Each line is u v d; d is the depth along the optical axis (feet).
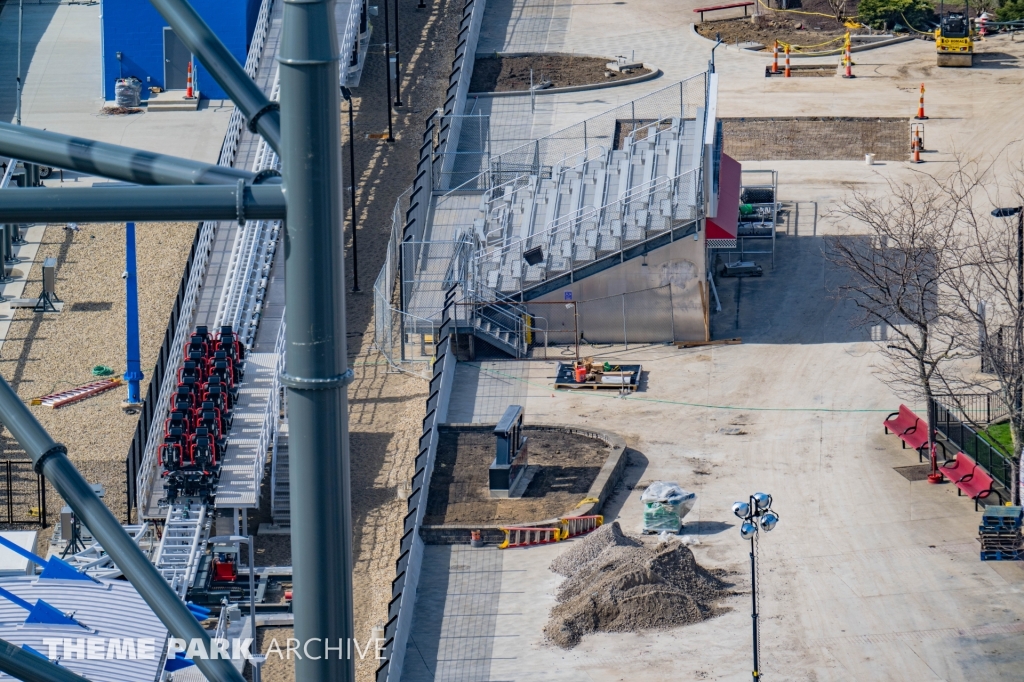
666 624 130.62
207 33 37.99
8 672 40.96
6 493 175.63
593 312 185.47
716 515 148.36
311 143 36.04
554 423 167.22
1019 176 219.20
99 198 36.17
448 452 161.79
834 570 138.31
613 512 150.82
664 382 175.63
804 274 199.93
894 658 124.88
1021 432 143.02
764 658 125.29
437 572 141.69
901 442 161.27
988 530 139.64
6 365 203.21
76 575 136.98
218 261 209.77
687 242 181.68
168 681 126.41
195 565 153.79
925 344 153.38
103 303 217.56
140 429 180.45
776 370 177.58
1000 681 121.29
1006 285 159.02
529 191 205.57
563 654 127.85
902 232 176.65
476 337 183.52
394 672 125.08
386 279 194.18
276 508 166.91
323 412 37.47
